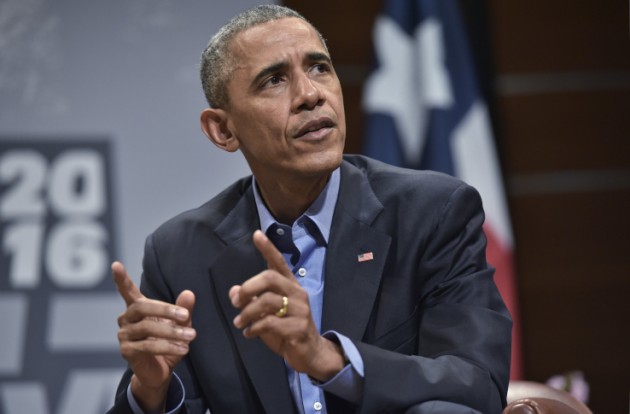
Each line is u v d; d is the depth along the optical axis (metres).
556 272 13.18
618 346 13.16
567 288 13.18
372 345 5.61
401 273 6.00
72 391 11.63
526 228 13.17
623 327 13.17
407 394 5.12
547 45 13.23
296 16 6.03
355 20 13.11
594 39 13.30
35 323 11.68
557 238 13.18
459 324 5.70
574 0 13.30
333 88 5.89
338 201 6.22
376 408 5.08
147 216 11.86
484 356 5.53
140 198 11.87
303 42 5.85
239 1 12.20
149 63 12.06
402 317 5.92
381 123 12.21
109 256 11.80
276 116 5.76
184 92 12.05
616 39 13.30
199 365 6.08
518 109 13.19
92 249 11.80
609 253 13.20
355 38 13.10
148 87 12.03
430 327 5.79
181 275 6.32
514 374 12.18
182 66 12.07
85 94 12.01
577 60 13.27
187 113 12.02
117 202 11.86
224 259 6.24
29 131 11.93
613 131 13.23
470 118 12.19
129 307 5.13
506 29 13.20
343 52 13.08
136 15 12.12
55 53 12.05
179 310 5.06
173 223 6.62
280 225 6.12
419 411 5.06
